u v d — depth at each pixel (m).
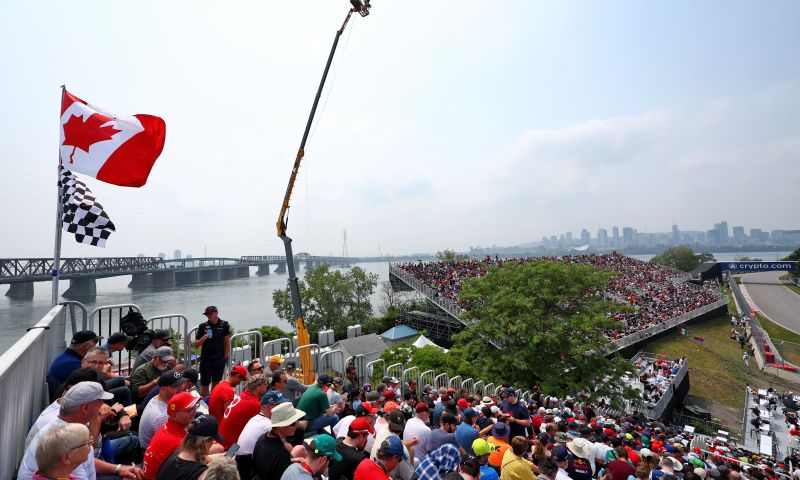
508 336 25.53
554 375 23.73
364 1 18.08
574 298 26.83
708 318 57.38
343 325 50.44
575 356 24.28
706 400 34.97
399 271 54.06
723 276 112.44
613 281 62.78
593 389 24.94
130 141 9.64
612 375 25.55
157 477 3.97
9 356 4.55
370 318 55.88
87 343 6.03
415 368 15.50
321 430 7.12
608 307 26.25
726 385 37.47
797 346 49.00
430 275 51.91
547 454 8.03
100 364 5.87
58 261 8.63
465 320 29.53
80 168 9.25
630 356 40.88
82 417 3.86
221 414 6.51
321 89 18.47
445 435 7.17
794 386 38.12
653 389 30.92
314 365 14.04
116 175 9.54
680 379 33.84
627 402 28.59
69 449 3.19
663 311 52.25
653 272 80.88
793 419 29.28
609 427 14.04
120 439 5.62
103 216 9.38
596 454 9.74
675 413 31.73
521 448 6.20
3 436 4.23
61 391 4.59
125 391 6.26
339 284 52.03
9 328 47.25
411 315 53.00
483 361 26.20
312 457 4.46
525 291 26.44
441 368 21.88
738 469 16.64
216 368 9.15
